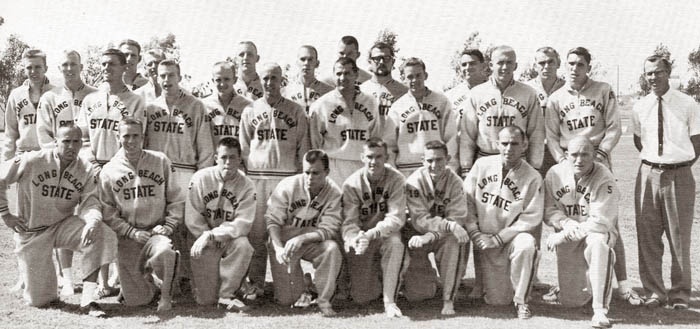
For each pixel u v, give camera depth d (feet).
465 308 20.88
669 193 21.07
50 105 23.89
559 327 18.49
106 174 20.65
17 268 25.54
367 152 20.30
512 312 20.35
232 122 23.91
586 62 22.75
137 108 22.95
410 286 21.76
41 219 20.31
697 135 20.89
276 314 19.95
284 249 19.94
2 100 125.90
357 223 21.09
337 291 22.38
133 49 26.32
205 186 20.94
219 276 20.68
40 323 18.48
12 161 20.25
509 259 20.63
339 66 22.44
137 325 18.38
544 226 37.35
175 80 22.98
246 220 20.75
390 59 24.70
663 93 21.34
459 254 20.30
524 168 21.21
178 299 21.77
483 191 21.45
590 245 19.56
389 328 18.22
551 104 23.40
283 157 22.71
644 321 19.24
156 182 20.83
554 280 24.86
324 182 20.80
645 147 21.68
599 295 19.01
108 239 20.20
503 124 22.84
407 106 23.21
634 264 27.96
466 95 25.82
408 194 21.22
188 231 22.38
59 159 20.34
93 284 20.06
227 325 18.45
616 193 20.49
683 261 21.07
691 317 19.71
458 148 23.76
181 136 23.11
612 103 22.71
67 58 23.61
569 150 20.51
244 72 26.30
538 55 24.62
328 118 22.94
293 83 26.18
